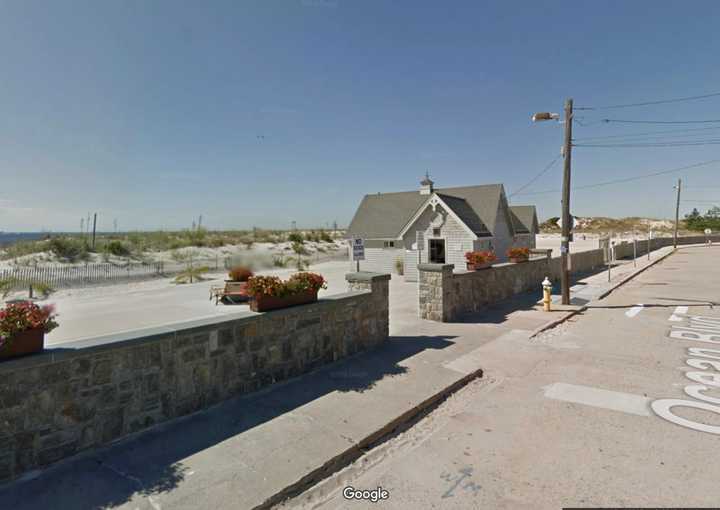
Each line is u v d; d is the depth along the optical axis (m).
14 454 3.27
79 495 3.08
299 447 3.85
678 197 44.94
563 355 7.15
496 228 21.83
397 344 7.73
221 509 2.96
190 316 12.45
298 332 5.84
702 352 7.28
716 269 23.33
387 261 24.27
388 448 4.08
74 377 3.62
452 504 3.09
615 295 14.62
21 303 3.48
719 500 3.05
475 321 9.93
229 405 4.78
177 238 41.78
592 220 92.75
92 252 31.36
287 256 34.03
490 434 4.25
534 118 12.59
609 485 3.27
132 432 4.02
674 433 4.18
